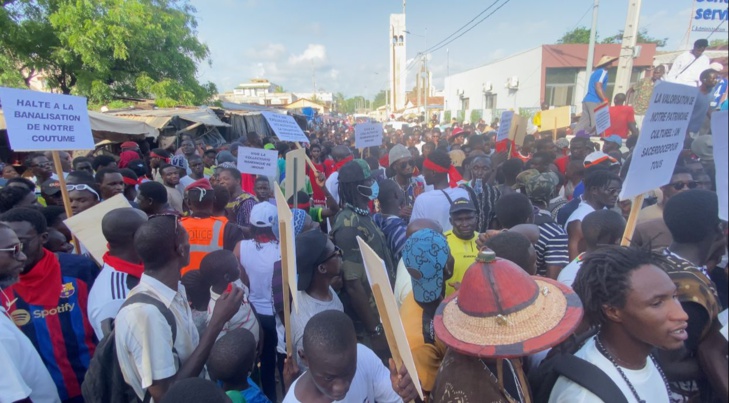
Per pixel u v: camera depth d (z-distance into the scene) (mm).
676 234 1969
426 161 4645
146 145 12688
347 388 1682
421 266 1932
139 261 2574
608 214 2512
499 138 7047
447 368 1615
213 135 17922
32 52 15969
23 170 8539
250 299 3469
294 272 2039
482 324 1448
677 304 1354
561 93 23297
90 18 15680
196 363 2033
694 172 3568
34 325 2475
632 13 10266
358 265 3041
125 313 1895
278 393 4078
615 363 1448
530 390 1680
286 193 4766
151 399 1942
